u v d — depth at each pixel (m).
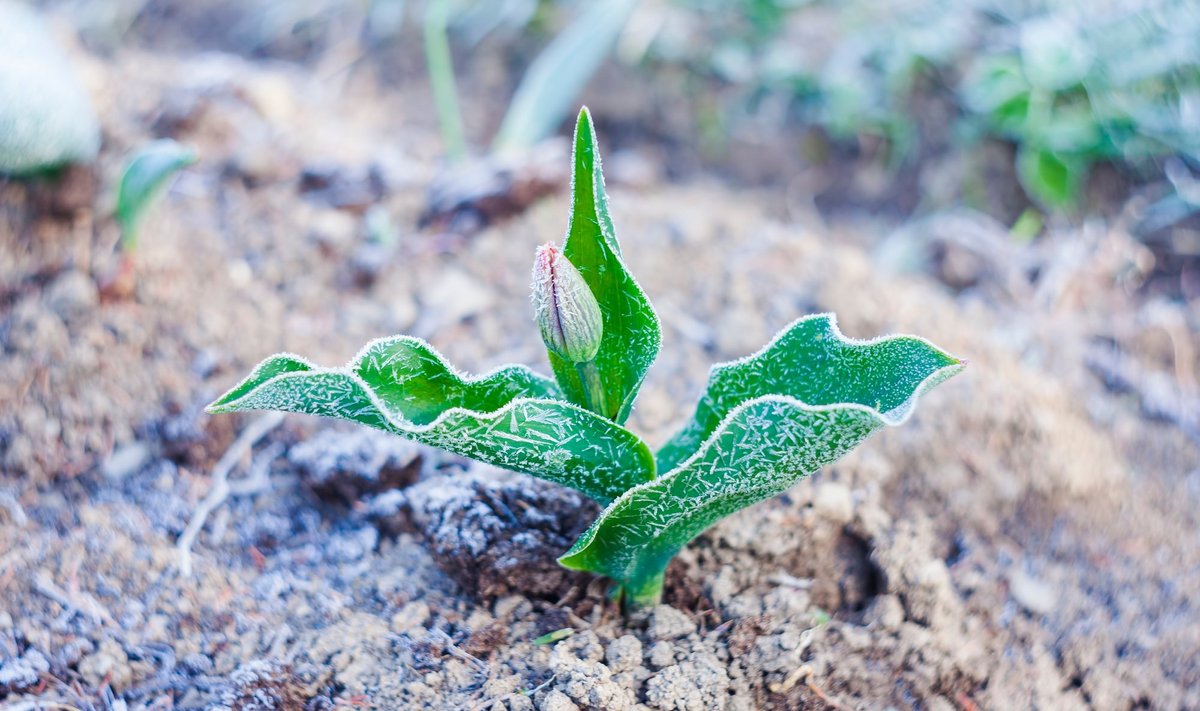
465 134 0.91
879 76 0.91
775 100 0.93
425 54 0.97
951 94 0.91
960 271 0.79
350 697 0.51
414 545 0.56
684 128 0.93
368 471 0.57
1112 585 0.60
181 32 1.02
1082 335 0.73
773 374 0.48
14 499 0.58
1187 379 0.71
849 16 0.95
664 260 0.68
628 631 0.53
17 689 0.52
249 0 1.05
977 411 0.62
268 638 0.53
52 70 0.64
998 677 0.56
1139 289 0.79
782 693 0.52
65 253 0.64
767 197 0.90
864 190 0.90
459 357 0.63
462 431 0.45
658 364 0.63
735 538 0.55
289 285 0.66
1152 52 0.85
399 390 0.46
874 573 0.56
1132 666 0.57
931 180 0.89
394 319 0.65
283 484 0.59
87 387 0.61
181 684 0.52
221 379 0.62
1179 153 0.84
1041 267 0.79
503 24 0.98
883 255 0.82
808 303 0.66
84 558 0.56
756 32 0.95
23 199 0.65
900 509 0.59
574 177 0.46
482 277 0.67
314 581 0.55
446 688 0.51
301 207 0.69
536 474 0.48
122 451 0.60
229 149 0.72
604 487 0.48
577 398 0.48
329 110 0.88
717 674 0.51
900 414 0.43
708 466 0.45
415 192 0.72
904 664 0.54
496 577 0.53
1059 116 0.87
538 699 0.50
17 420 0.59
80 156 0.65
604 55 0.94
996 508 0.61
